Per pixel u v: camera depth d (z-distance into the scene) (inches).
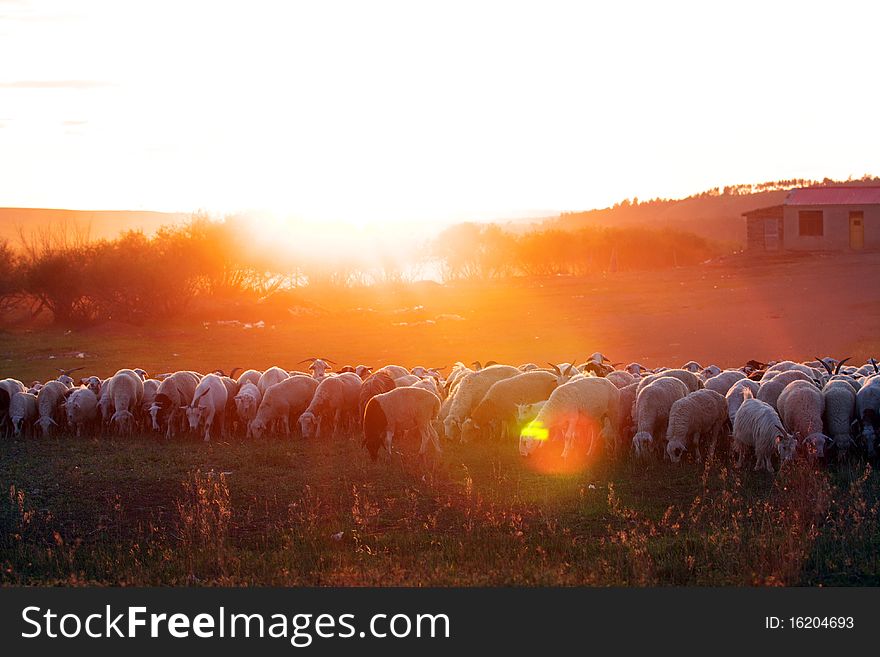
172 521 512.1
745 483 542.3
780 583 372.2
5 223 5831.7
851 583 377.1
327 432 787.4
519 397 725.3
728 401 650.8
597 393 638.5
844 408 610.5
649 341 1491.1
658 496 528.7
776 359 1234.6
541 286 2667.3
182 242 2389.3
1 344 1881.2
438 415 770.2
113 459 676.7
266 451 695.1
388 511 517.3
